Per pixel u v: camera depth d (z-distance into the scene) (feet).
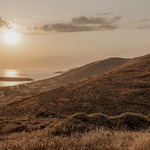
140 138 25.84
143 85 244.42
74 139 28.45
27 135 41.52
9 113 231.71
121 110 189.37
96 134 30.83
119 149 24.56
